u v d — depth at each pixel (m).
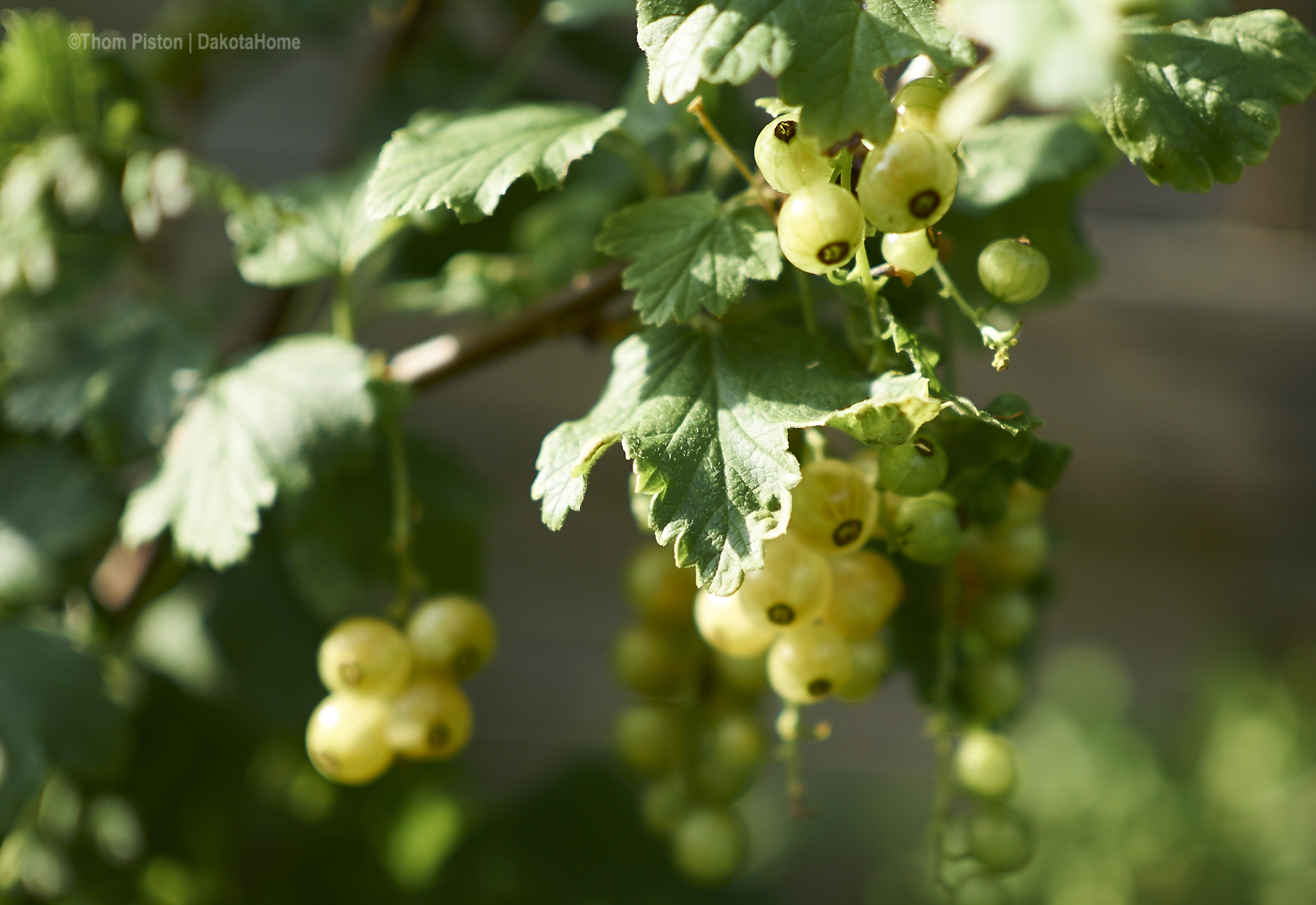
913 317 0.40
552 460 0.37
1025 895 0.63
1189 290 0.70
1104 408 0.71
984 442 0.38
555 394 0.72
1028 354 0.70
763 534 0.37
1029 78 0.34
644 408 0.37
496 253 0.46
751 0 0.36
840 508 0.38
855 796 0.74
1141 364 0.70
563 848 0.56
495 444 0.71
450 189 0.38
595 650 0.73
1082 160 0.41
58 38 0.43
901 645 0.41
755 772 0.42
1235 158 0.37
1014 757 0.40
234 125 0.68
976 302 0.42
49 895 0.45
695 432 0.37
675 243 0.38
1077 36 0.34
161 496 0.41
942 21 0.36
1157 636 0.74
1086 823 0.65
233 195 0.42
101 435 0.42
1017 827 0.40
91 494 0.44
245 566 0.47
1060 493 0.73
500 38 0.59
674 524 0.37
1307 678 0.72
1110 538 0.74
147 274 0.46
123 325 0.44
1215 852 0.64
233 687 0.46
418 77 0.52
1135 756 0.67
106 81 0.43
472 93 0.51
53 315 0.44
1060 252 0.43
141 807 0.46
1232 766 0.67
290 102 0.69
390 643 0.40
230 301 0.51
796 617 0.38
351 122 0.52
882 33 0.36
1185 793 0.66
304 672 0.47
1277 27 0.38
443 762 0.54
